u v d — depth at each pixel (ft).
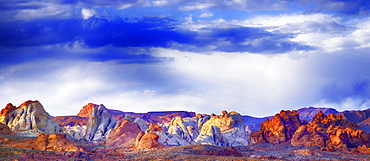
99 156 445.37
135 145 565.53
